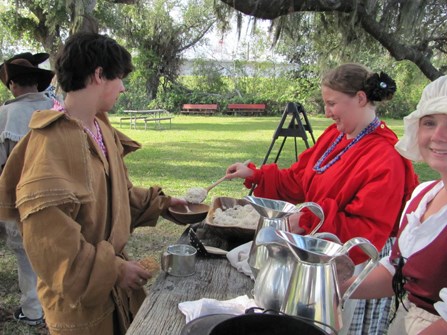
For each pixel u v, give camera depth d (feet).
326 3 16.43
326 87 5.65
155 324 4.11
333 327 3.42
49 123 4.40
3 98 48.37
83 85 4.78
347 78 5.42
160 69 77.30
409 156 4.04
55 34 30.53
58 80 4.85
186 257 5.20
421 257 3.70
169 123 56.39
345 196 5.27
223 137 42.27
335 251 3.45
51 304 4.93
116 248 5.10
